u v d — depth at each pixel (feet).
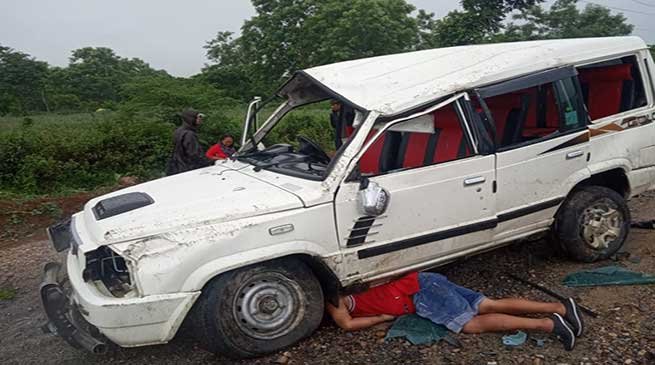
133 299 11.78
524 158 15.37
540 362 12.12
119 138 43.24
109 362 13.30
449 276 17.22
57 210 31.53
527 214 15.72
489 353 12.62
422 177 13.97
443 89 14.35
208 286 12.41
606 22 112.06
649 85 17.89
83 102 139.95
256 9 144.25
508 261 18.08
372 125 13.55
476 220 14.87
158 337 12.17
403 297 14.15
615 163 16.99
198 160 24.86
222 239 12.12
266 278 12.84
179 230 12.11
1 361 13.74
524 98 16.97
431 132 14.34
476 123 14.71
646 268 16.74
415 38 132.57
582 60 16.57
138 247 11.95
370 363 12.55
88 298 12.03
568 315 13.06
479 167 14.66
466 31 79.15
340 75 15.56
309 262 13.42
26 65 134.82
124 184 39.70
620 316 13.92
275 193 13.26
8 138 40.42
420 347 13.07
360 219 13.39
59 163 39.99
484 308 13.70
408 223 13.93
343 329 13.99
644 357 12.03
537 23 109.50
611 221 17.17
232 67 144.15
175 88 52.65
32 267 21.18
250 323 12.70
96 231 12.55
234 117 50.85
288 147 17.56
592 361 12.05
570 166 16.21
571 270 16.98
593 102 18.24
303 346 13.42
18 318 16.44
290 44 138.21
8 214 30.04
